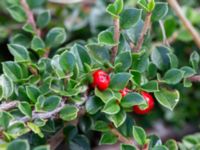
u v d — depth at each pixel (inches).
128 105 7.1
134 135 7.2
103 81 7.1
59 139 7.8
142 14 8.2
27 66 7.7
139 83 7.4
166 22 9.9
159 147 7.0
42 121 6.8
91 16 11.2
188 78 7.9
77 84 7.0
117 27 7.2
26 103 6.7
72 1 10.3
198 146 8.3
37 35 9.2
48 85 7.4
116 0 7.0
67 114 6.9
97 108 7.2
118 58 7.4
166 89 7.7
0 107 6.8
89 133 10.4
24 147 5.6
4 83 7.0
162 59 7.9
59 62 6.9
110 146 10.7
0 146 6.1
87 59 7.4
